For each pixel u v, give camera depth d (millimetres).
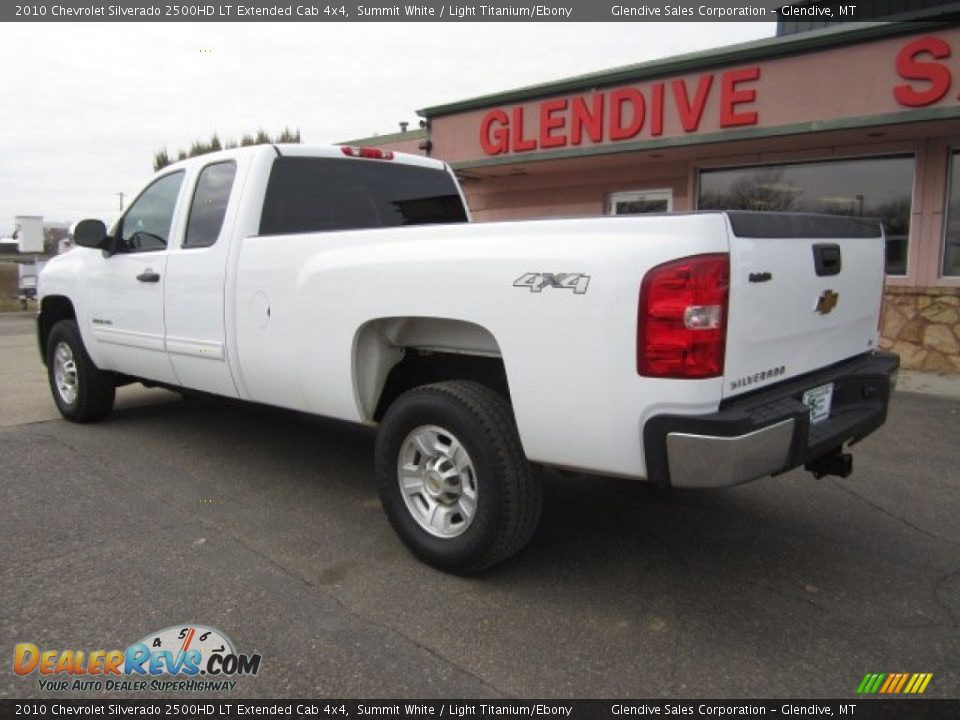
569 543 3895
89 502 4355
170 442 5609
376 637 2971
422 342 3691
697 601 3289
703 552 3797
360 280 3586
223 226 4457
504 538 3260
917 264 8727
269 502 4398
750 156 9773
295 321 3941
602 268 2801
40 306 6395
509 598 3297
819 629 3066
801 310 3199
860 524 4168
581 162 10703
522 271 3008
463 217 5699
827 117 8320
